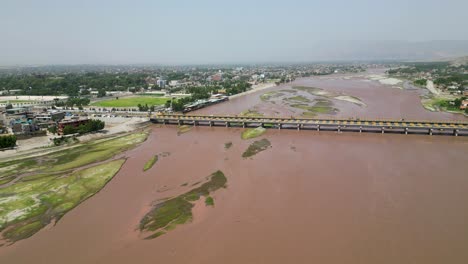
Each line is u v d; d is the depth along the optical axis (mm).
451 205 54781
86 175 75375
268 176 70688
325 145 95250
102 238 49031
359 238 46031
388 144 94438
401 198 57812
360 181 65938
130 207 58750
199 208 57062
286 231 48438
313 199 58500
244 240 46656
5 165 83625
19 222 54344
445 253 42219
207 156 87812
